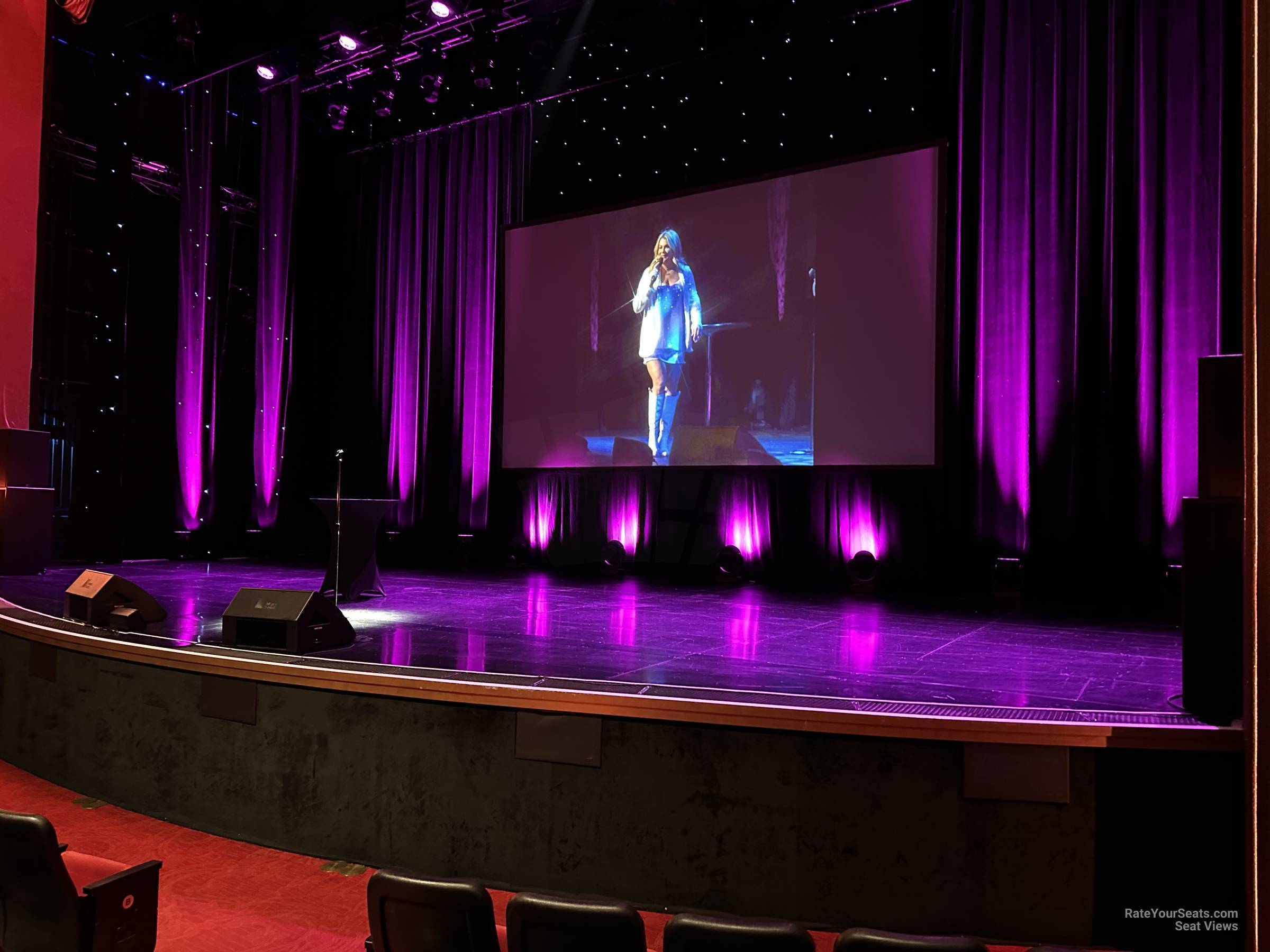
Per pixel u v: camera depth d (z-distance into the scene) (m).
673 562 8.55
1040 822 2.74
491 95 9.41
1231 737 2.65
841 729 2.82
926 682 3.55
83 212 8.68
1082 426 6.84
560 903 1.78
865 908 2.83
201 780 3.63
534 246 9.06
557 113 9.16
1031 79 7.03
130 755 3.84
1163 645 4.59
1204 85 6.36
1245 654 1.95
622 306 8.53
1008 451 7.00
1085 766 2.73
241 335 9.98
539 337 8.99
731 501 8.30
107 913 2.07
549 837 3.10
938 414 7.04
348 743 3.37
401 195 10.23
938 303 7.05
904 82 7.51
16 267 6.97
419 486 10.05
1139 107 6.62
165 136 9.34
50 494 7.21
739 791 2.93
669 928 1.74
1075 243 6.88
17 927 2.13
